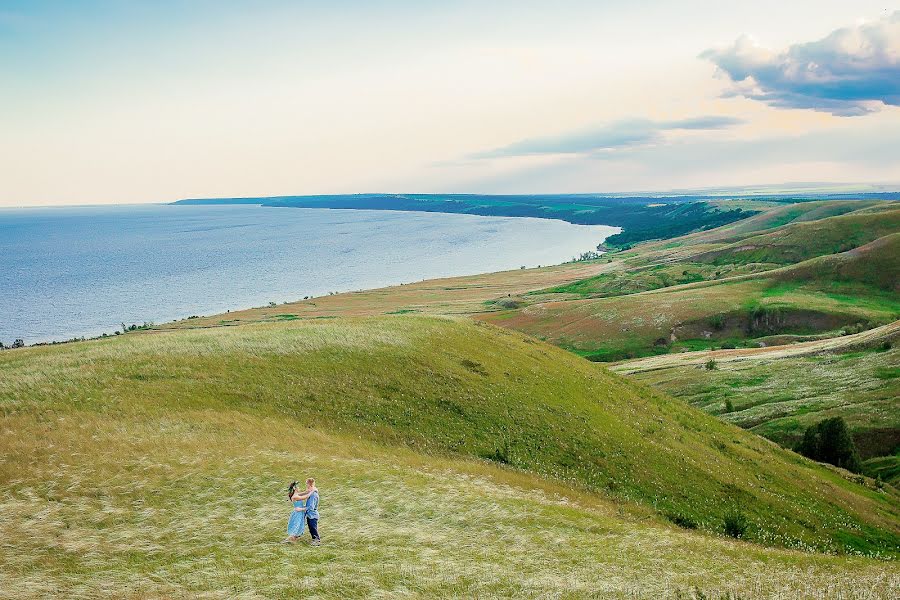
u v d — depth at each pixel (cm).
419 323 6397
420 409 4359
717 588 2175
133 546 2000
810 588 2278
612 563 2370
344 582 1842
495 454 4025
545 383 5625
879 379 9450
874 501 5903
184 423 3278
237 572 1870
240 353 4562
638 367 13425
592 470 4175
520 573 2097
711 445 5778
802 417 8725
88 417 3136
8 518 2089
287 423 3662
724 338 16200
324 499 2662
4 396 3291
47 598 1600
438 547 2277
